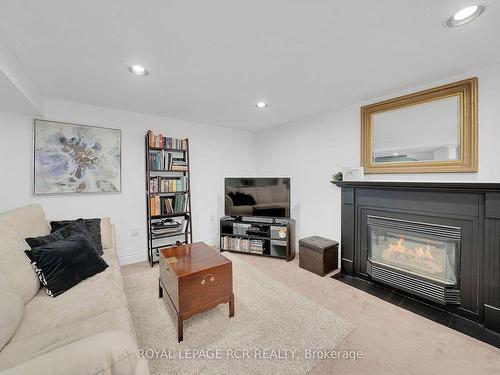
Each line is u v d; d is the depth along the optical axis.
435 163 2.07
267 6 1.16
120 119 2.92
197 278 1.67
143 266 2.94
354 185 2.51
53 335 1.06
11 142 2.29
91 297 1.44
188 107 2.83
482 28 1.32
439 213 1.99
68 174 2.58
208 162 3.77
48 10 1.17
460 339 1.61
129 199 3.01
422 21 1.27
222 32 1.38
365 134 2.56
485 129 1.80
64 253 1.61
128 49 1.55
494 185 1.62
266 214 3.43
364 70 1.87
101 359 0.76
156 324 1.77
